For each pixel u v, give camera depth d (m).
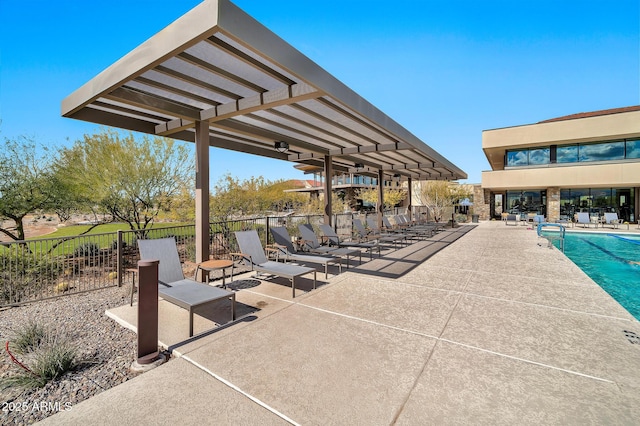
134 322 3.94
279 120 6.42
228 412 2.22
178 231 8.94
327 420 2.13
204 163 5.57
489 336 3.47
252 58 3.70
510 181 22.06
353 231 13.18
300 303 4.60
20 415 2.29
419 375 2.68
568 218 21.20
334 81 4.43
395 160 12.19
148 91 4.54
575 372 2.73
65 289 5.90
